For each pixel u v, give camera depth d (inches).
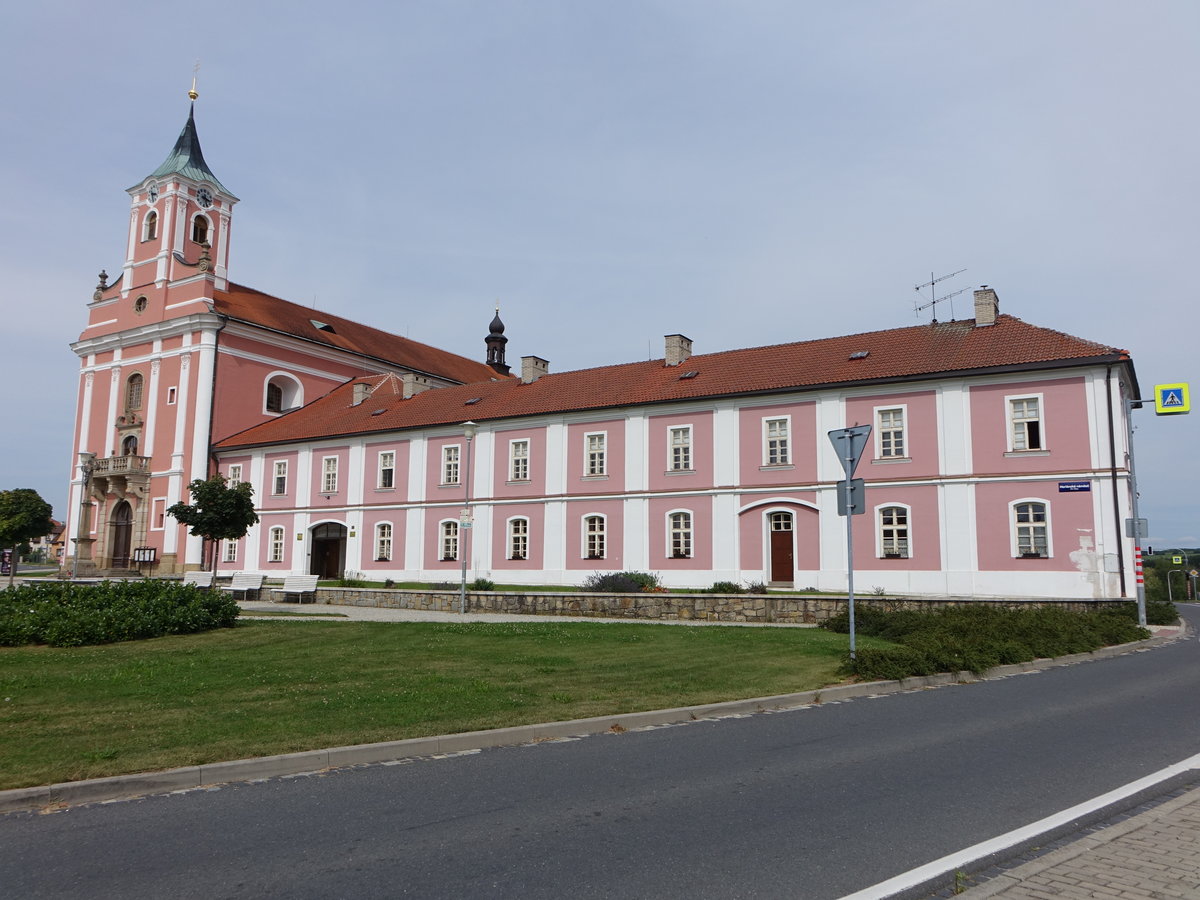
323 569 1841.8
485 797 283.3
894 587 1214.3
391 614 1067.3
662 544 1414.9
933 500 1200.2
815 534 1284.4
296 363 2234.3
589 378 1653.5
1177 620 1154.7
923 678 545.6
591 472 1512.1
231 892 203.0
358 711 409.1
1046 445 1135.0
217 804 278.5
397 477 1737.2
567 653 632.4
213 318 2030.0
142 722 382.0
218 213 2298.2
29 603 754.2
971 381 1194.0
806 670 560.1
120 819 263.0
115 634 711.1
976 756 341.1
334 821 258.1
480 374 2910.9
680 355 1561.3
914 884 204.2
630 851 229.0
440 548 1657.2
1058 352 1145.4
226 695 452.1
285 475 1911.9
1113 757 338.0
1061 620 807.1
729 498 1362.0
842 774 312.3
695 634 765.9
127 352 2214.6
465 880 208.7
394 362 2480.3
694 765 327.3
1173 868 214.7
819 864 218.4
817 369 1353.3
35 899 199.6
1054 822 252.1
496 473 1606.8
